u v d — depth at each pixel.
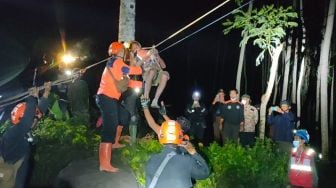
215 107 12.80
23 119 6.18
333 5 13.11
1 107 7.81
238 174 7.91
